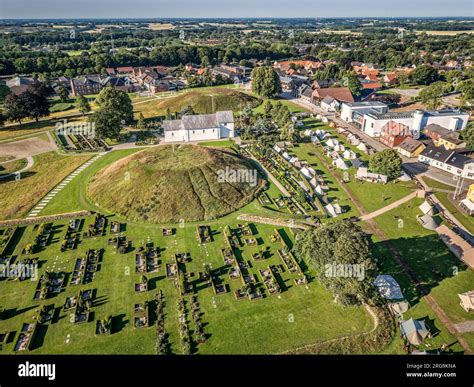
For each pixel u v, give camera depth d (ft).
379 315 178.09
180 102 561.84
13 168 354.74
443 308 184.65
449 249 229.04
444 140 398.42
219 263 217.15
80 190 307.78
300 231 248.32
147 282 199.82
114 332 169.78
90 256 222.48
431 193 300.40
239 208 279.90
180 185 286.46
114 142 426.92
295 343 164.45
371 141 426.10
